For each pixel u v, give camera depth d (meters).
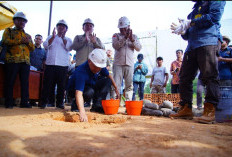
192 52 2.96
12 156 1.11
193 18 3.08
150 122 2.49
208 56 2.73
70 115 2.52
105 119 2.61
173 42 7.68
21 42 4.27
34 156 1.11
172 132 1.82
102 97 3.79
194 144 1.37
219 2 2.72
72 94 3.55
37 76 5.42
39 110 3.95
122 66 4.22
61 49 4.72
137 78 6.34
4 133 1.60
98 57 2.79
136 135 1.65
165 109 3.78
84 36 4.37
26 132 1.65
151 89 6.70
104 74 3.66
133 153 1.15
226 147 1.33
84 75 2.76
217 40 2.78
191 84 3.16
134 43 4.14
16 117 2.58
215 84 2.74
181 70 3.20
